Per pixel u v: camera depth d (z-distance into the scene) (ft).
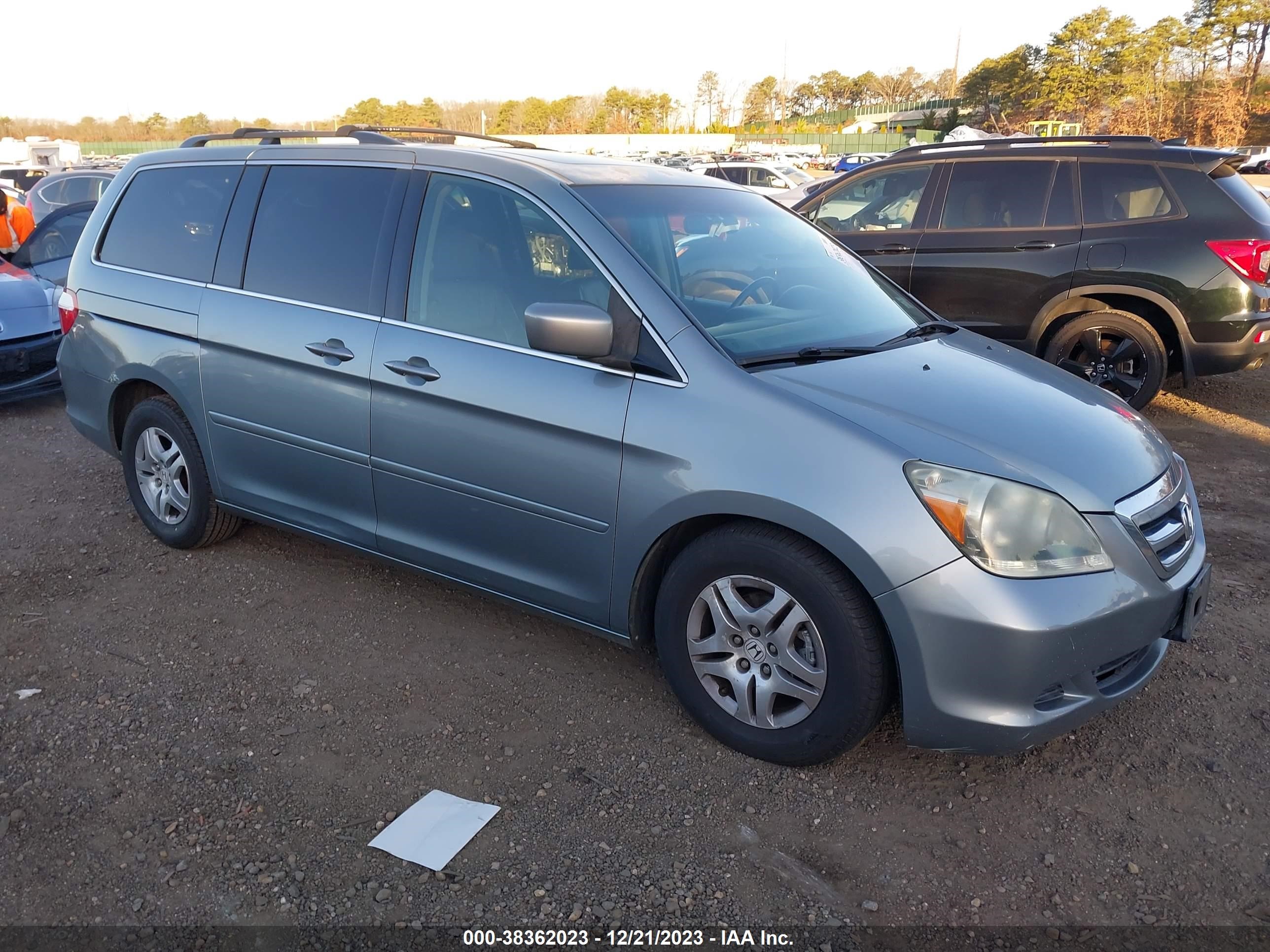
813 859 8.34
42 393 22.65
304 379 11.84
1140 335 20.86
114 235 14.40
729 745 9.72
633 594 9.86
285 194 12.53
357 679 11.07
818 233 13.39
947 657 8.25
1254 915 7.79
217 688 10.82
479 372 10.35
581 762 9.61
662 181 12.03
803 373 9.49
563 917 7.64
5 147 121.90
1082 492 8.50
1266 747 9.97
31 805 8.80
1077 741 10.05
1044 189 21.59
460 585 11.45
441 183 11.28
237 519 14.24
